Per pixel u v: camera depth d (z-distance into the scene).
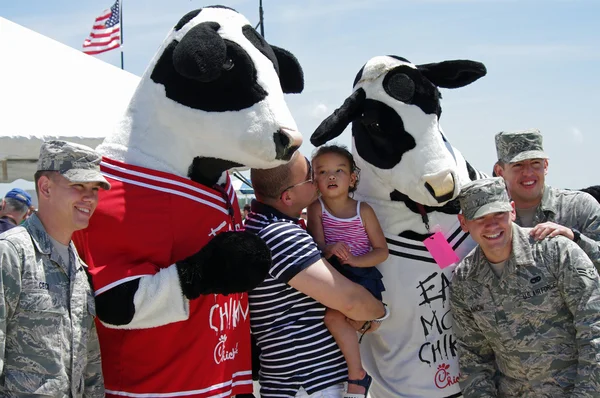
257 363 3.09
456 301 3.18
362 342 3.60
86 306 2.38
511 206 2.94
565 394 2.86
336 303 2.76
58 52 5.03
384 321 3.50
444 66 3.53
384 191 3.54
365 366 3.58
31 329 2.21
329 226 3.28
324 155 3.25
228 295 2.68
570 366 2.88
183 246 2.62
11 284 2.19
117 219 2.51
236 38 2.60
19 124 4.17
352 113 3.46
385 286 3.47
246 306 2.86
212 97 2.55
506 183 3.76
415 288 3.44
